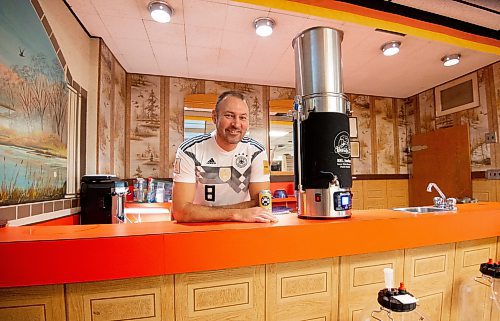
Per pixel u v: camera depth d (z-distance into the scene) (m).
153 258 0.95
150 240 0.95
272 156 4.20
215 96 4.02
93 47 2.78
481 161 3.65
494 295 1.51
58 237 0.91
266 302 1.16
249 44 3.00
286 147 4.25
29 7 1.65
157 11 2.28
